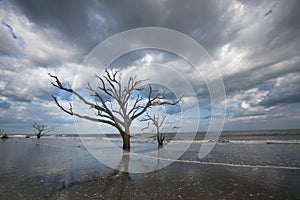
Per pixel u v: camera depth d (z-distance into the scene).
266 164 8.98
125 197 4.62
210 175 6.96
